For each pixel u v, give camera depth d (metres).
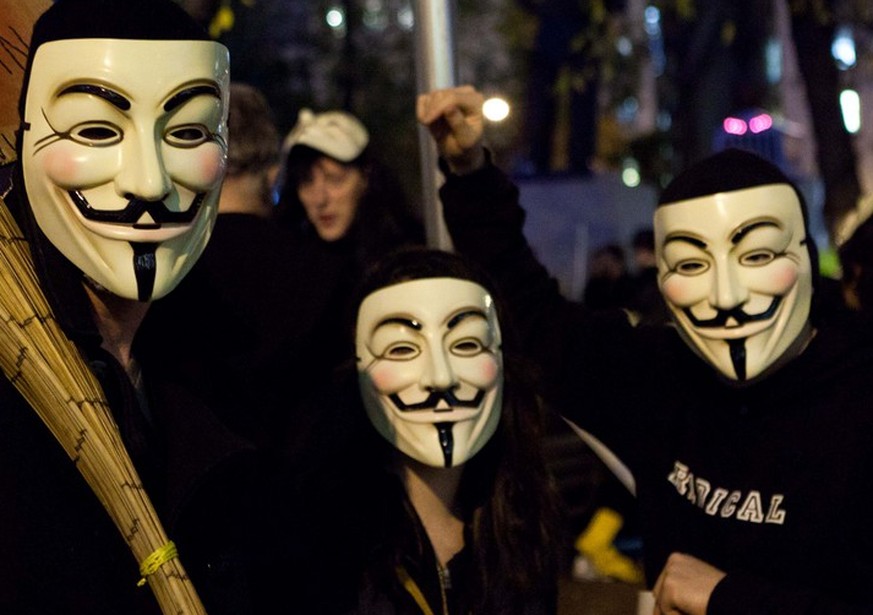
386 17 18.67
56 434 2.73
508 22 15.20
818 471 3.72
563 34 14.51
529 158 15.13
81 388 2.76
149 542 2.79
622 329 4.28
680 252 3.88
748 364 3.79
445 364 3.74
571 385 4.25
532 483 3.94
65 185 2.75
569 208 13.63
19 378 2.71
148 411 3.01
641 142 15.27
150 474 2.94
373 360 3.82
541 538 3.91
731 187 3.84
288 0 16.95
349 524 3.73
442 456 3.73
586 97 14.70
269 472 3.29
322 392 3.97
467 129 4.31
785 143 16.61
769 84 16.92
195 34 2.83
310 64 16.95
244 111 4.66
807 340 3.95
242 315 3.56
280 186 7.14
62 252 2.80
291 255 4.34
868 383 3.76
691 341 3.93
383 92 17.03
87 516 2.79
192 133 2.83
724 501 3.85
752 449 3.84
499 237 4.39
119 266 2.78
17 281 2.76
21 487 2.69
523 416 3.98
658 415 4.09
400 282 3.82
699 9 12.75
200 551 3.02
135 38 2.75
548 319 4.36
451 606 3.82
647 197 13.82
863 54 12.68
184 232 2.84
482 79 19.73
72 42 2.74
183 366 3.14
